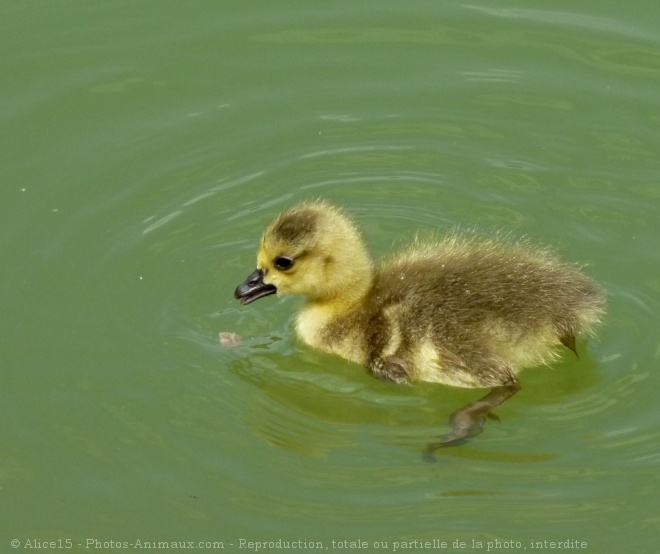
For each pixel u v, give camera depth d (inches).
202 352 473.1
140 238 521.3
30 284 500.4
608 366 456.4
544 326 444.5
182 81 601.3
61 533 402.6
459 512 404.2
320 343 480.1
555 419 437.7
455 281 455.2
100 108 587.5
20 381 459.8
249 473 421.4
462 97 588.7
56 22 632.4
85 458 428.8
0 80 599.2
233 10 637.3
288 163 560.4
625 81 590.6
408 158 561.0
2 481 421.4
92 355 470.3
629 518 398.6
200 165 558.9
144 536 400.8
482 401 437.7
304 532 398.9
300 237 468.1
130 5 639.8
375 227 526.6
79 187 546.3
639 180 539.8
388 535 396.8
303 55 613.6
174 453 429.7
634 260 500.7
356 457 427.2
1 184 547.5
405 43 617.6
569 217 524.4
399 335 454.6
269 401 454.3
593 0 634.2
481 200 537.6
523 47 611.2
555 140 563.8
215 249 517.3
